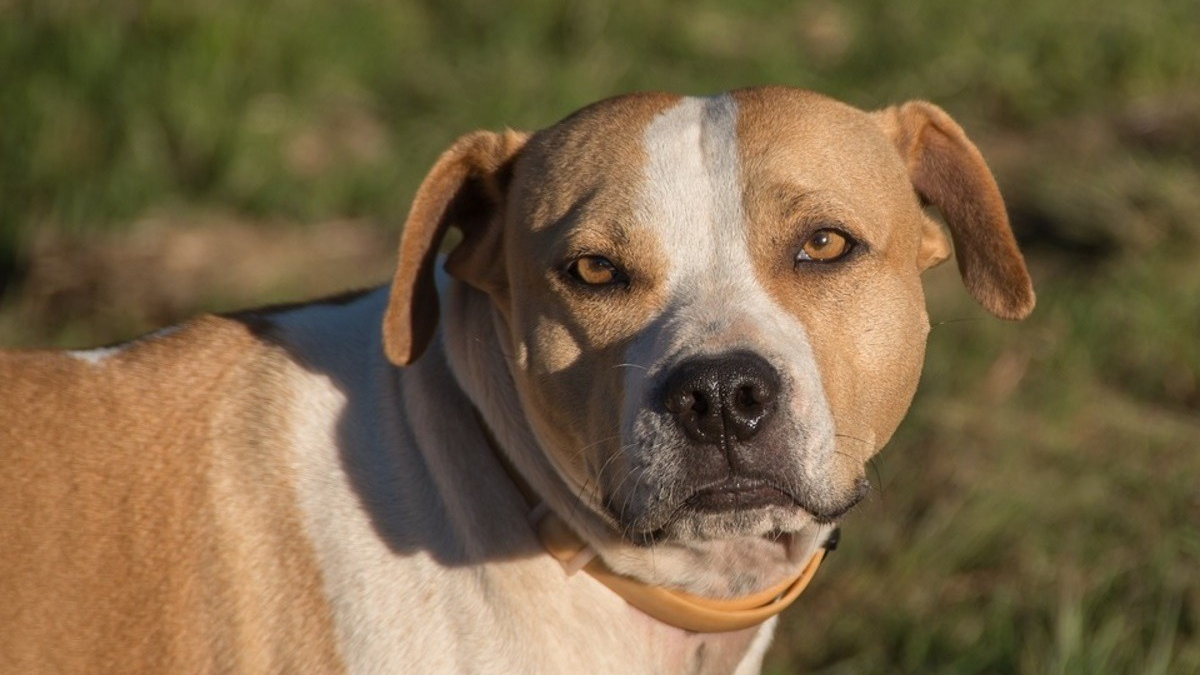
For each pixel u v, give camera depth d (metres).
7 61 15.43
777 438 5.89
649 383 5.96
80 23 15.62
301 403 6.79
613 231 6.24
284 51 16.27
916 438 11.16
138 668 6.52
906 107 7.09
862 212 6.38
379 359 6.93
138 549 6.58
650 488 5.95
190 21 15.95
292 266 13.84
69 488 6.64
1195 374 11.87
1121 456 10.98
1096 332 12.16
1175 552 9.99
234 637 6.53
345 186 14.96
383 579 6.45
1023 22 17.77
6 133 14.82
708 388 5.80
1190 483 10.67
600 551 6.51
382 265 13.89
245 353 6.95
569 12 17.66
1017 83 16.75
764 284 6.19
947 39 17.56
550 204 6.46
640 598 6.63
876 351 6.36
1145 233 13.34
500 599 6.43
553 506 6.50
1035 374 11.83
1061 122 16.38
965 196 7.19
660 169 6.32
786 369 5.94
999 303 7.24
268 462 6.68
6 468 6.65
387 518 6.54
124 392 6.84
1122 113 16.41
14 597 6.50
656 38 17.50
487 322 6.75
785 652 9.73
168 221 14.37
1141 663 9.12
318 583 6.51
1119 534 10.25
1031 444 11.09
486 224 6.90
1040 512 10.42
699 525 6.04
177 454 6.72
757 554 6.68
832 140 6.47
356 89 16.31
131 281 13.48
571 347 6.32
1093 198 13.98
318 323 7.09
